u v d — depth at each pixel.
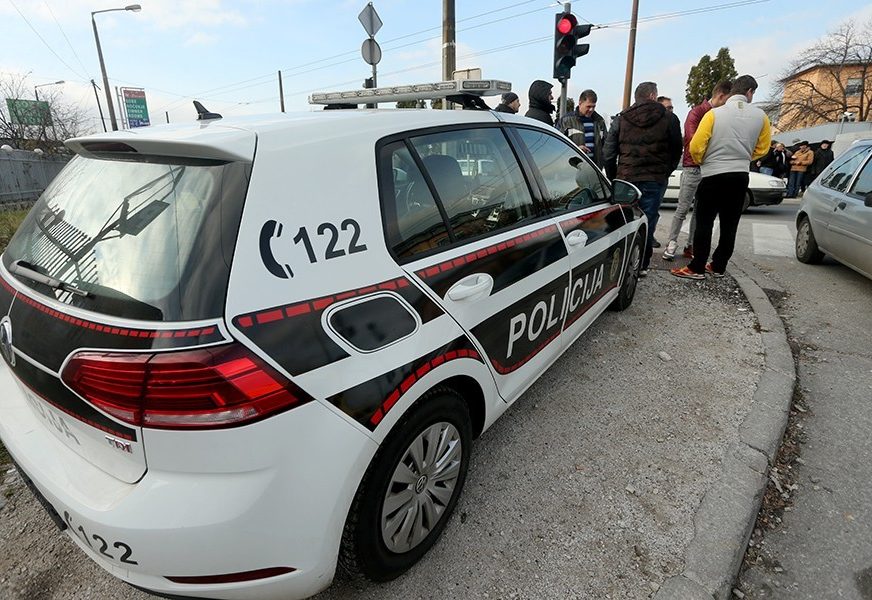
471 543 2.08
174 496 1.32
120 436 1.36
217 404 1.27
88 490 1.45
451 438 2.01
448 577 1.93
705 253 5.25
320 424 1.43
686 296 4.89
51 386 1.48
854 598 1.88
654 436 2.75
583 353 3.73
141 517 1.32
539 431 2.81
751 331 4.07
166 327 1.29
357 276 1.60
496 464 2.54
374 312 1.61
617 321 4.31
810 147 14.78
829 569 2.00
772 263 6.29
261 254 1.39
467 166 2.27
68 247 1.60
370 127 1.86
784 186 10.30
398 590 1.89
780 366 3.47
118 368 1.29
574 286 3.00
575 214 3.08
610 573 1.94
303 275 1.46
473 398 2.21
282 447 1.36
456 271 1.97
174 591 1.39
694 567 1.95
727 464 2.51
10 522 2.20
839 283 5.41
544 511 2.24
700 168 5.46
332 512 1.50
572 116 6.14
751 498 2.29
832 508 2.31
